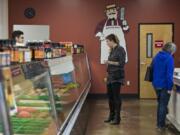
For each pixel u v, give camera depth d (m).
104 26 9.72
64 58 4.04
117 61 5.87
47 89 2.78
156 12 9.62
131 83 9.75
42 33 9.29
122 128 5.85
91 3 9.73
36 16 9.79
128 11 9.66
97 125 6.07
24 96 2.20
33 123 2.36
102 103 8.81
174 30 9.61
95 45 9.77
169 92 5.50
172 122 5.76
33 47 2.72
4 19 9.60
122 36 9.70
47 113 2.65
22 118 2.16
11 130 1.69
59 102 3.23
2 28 9.56
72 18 9.78
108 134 5.40
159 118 5.70
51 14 9.78
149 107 8.19
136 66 9.73
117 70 5.89
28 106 2.30
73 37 9.81
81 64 6.47
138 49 9.69
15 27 9.25
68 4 9.77
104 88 9.80
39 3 9.79
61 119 3.12
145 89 9.72
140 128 5.85
